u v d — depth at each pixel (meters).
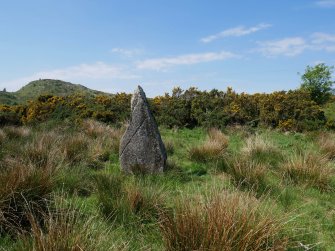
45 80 80.12
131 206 4.55
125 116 15.35
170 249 3.46
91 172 6.52
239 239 3.31
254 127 14.51
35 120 15.47
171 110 15.23
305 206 5.21
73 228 3.34
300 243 3.85
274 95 15.97
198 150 8.23
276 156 7.84
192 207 3.73
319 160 6.69
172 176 6.66
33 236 3.41
